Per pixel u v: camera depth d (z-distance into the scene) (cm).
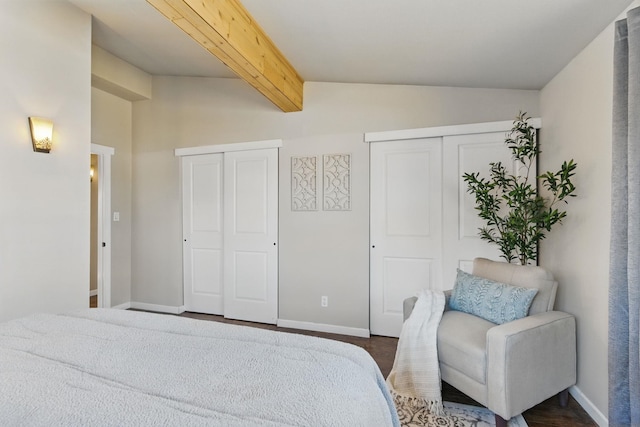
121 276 418
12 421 84
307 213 355
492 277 244
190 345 129
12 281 231
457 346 199
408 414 202
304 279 356
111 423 81
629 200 140
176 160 412
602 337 189
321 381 103
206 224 404
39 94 248
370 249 335
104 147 395
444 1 175
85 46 279
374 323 335
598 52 194
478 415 201
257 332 146
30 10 243
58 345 129
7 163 229
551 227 253
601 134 191
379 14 197
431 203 318
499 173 277
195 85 404
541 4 169
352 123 340
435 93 314
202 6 177
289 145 361
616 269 152
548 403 214
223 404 90
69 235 267
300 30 233
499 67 251
